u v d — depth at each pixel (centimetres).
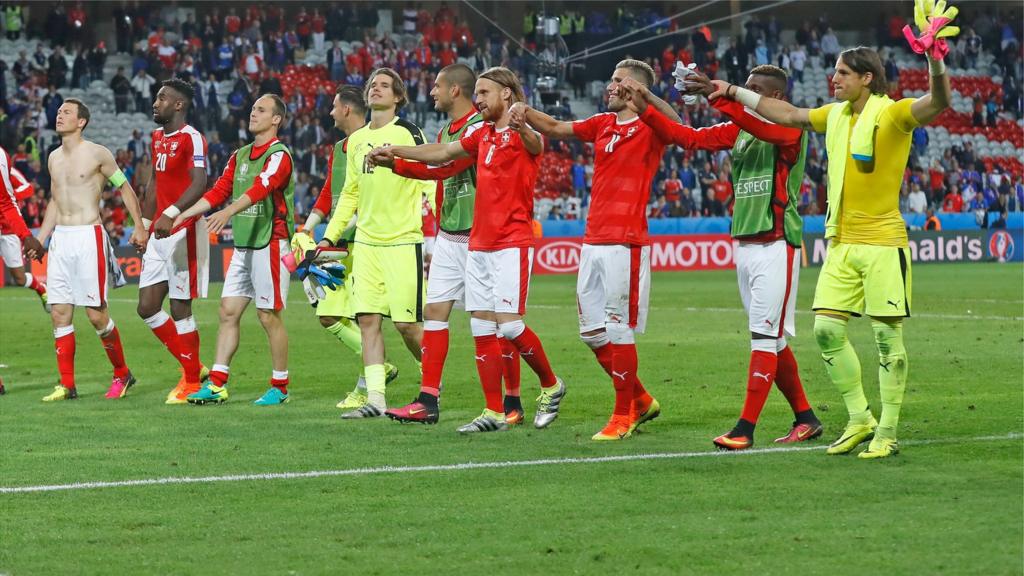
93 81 3788
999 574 498
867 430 770
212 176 3447
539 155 874
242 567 523
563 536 567
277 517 612
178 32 4069
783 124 766
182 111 1083
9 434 884
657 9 4625
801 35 4553
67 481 705
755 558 527
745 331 1683
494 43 4231
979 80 4662
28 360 1423
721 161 3872
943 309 2052
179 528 591
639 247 838
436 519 603
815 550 537
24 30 4053
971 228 3991
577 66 4197
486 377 886
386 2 4378
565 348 1477
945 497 635
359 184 978
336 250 996
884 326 751
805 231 3762
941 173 4188
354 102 1047
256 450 807
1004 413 927
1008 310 2025
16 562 533
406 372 1280
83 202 1092
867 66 731
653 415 886
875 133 730
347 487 682
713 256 3691
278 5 4234
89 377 1259
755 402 796
